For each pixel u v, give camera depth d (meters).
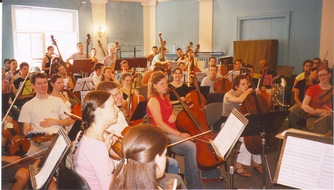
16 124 3.29
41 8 8.86
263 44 7.70
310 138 1.80
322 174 1.73
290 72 7.10
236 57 8.20
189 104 4.54
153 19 10.59
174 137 3.05
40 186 1.82
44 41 9.06
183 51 9.99
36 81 3.15
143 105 3.42
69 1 9.24
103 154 1.83
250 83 4.37
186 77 5.96
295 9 7.50
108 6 9.94
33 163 2.64
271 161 3.96
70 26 9.52
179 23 10.00
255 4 8.20
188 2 9.69
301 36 7.48
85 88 5.21
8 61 6.74
